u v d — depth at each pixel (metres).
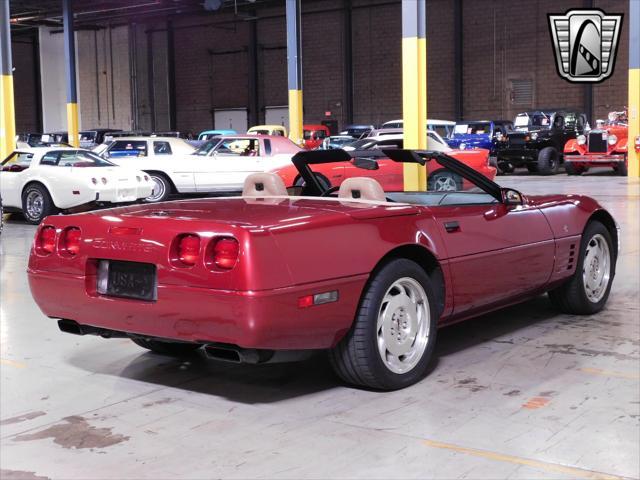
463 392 3.58
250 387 3.74
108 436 3.12
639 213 11.34
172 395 3.63
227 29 33.94
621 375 3.81
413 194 4.73
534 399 3.47
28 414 3.39
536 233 4.48
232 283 3.10
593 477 2.64
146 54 35.81
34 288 3.78
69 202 11.73
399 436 3.04
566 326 4.84
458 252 3.92
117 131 27.16
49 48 37.81
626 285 6.11
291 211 3.50
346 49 31.14
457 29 28.80
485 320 5.05
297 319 3.20
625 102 25.75
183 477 2.71
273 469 2.76
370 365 3.49
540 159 22.23
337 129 31.72
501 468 2.72
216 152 15.02
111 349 4.48
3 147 18.72
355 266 3.39
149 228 3.36
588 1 26.33
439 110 29.70
